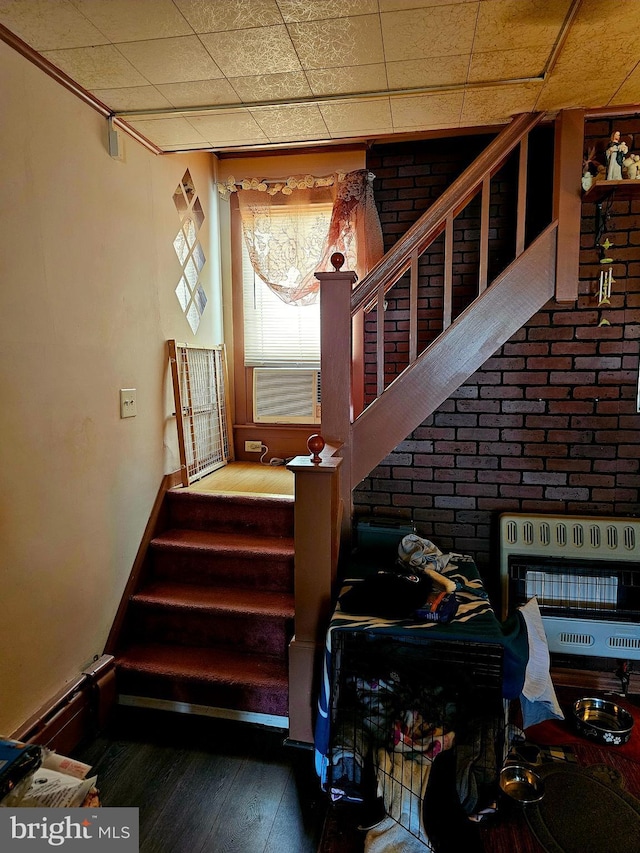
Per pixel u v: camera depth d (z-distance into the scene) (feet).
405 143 9.59
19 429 5.44
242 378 11.68
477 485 7.76
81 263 6.42
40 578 5.80
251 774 5.96
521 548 7.37
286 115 7.02
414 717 5.57
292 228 10.54
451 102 6.73
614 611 7.11
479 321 7.31
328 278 7.28
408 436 7.80
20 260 5.41
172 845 5.06
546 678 5.90
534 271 7.18
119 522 7.38
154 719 6.89
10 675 5.40
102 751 6.31
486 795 5.21
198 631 7.51
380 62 5.76
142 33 5.15
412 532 7.42
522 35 5.24
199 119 7.12
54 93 5.88
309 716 6.28
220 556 7.89
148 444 8.17
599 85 6.32
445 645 5.59
